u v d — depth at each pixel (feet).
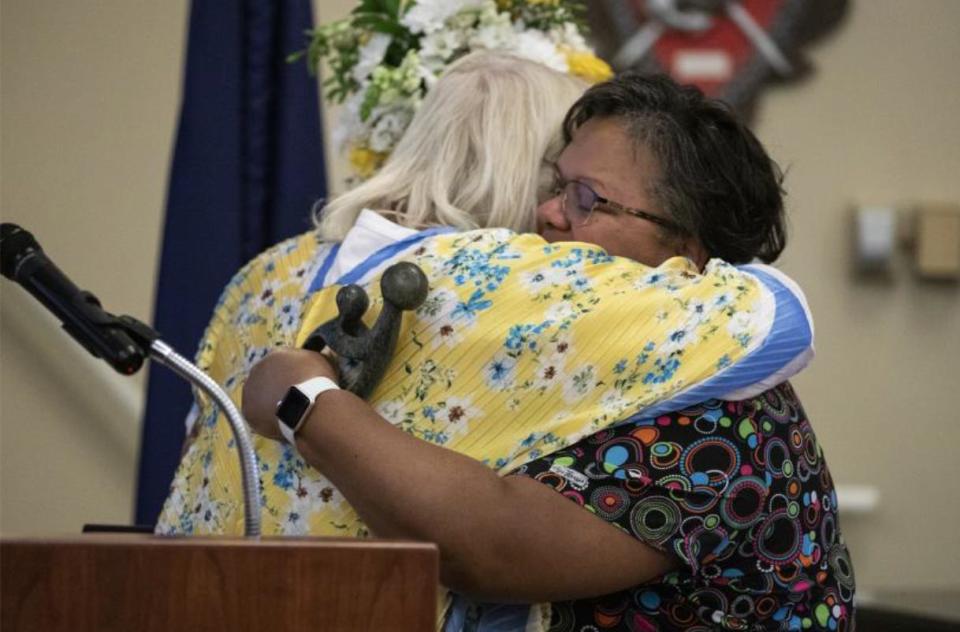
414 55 13.46
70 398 22.52
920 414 24.20
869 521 24.16
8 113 22.66
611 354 9.43
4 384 22.39
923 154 23.91
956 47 23.91
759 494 9.35
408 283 9.45
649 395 9.26
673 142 10.49
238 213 16.20
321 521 9.72
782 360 9.52
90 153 22.82
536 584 8.96
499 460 9.32
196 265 16.12
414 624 7.31
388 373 9.75
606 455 9.19
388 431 9.10
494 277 9.84
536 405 9.45
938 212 23.79
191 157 16.20
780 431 9.68
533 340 9.53
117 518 22.59
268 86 16.29
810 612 9.81
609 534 9.05
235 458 10.37
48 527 22.50
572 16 14.52
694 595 9.45
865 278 23.99
